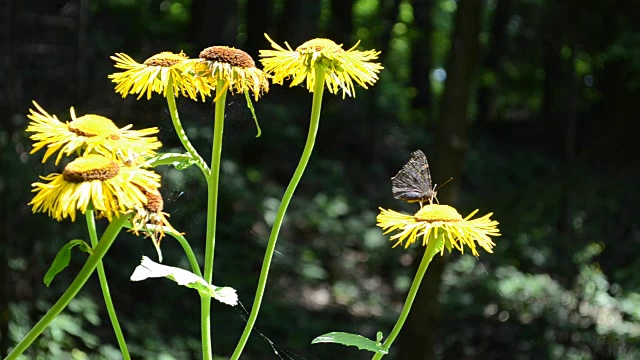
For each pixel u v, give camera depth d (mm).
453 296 9766
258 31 16500
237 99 3715
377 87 18312
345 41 17703
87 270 1657
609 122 12141
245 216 10453
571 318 9320
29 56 9078
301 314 9945
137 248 8328
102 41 9625
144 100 8570
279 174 13867
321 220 12852
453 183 7566
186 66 2125
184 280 1830
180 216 7258
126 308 8172
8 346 6613
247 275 9758
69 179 1644
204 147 8188
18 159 7051
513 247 10430
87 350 7438
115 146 1841
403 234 2086
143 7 10992
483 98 21281
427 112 21500
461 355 9109
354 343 1929
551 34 15453
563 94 17797
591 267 10266
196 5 13242
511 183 16047
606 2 10719
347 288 11586
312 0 15875
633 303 9242
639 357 8742
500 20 20172
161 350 7742
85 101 9125
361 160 16344
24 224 7523
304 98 15562
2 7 8328
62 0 9492
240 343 2008
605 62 11102
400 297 11867
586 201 10758
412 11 20922
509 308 9469
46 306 7348
